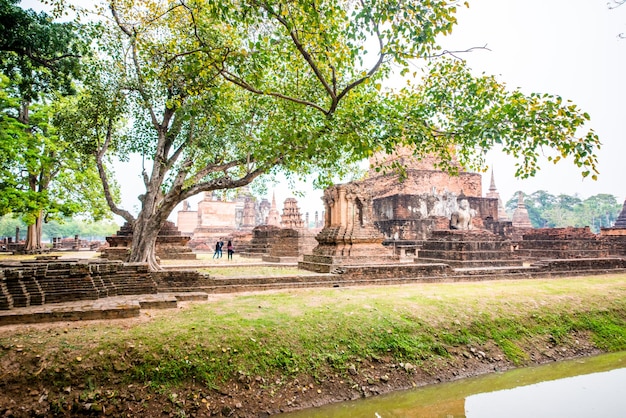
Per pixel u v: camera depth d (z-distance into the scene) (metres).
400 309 11.34
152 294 11.89
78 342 7.79
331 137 10.72
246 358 8.39
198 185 15.45
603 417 7.79
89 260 12.83
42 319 8.71
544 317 12.27
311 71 14.97
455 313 11.53
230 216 55.72
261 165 14.96
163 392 7.39
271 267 22.06
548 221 89.19
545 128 10.23
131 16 15.34
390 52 9.98
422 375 9.35
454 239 22.25
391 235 37.62
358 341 9.66
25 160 21.83
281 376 8.34
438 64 12.41
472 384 9.33
